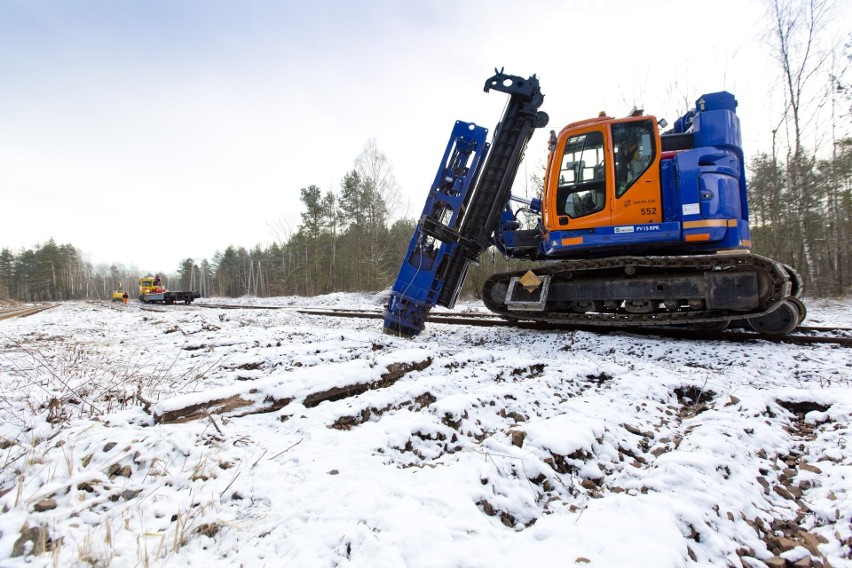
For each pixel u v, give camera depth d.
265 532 2.11
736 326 7.37
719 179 6.69
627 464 2.97
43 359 6.45
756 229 25.62
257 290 74.56
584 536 1.99
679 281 7.03
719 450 2.88
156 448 2.84
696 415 3.84
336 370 4.49
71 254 105.88
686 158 6.86
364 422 3.69
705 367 5.57
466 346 7.96
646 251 7.51
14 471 2.52
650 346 6.48
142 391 4.48
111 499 2.33
